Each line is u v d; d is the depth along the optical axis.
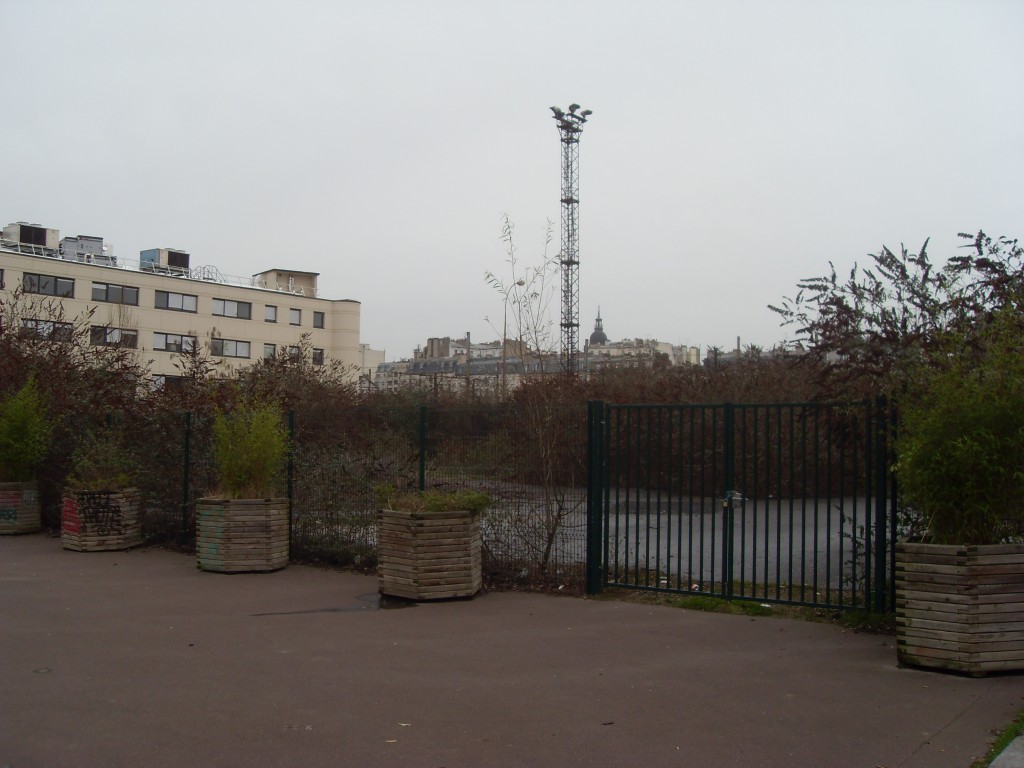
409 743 5.18
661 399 20.55
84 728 5.44
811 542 13.56
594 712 5.73
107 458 13.69
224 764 4.87
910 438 7.09
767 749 5.06
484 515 10.30
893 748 5.06
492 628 8.13
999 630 6.43
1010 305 7.18
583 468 9.95
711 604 8.88
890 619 7.87
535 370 11.41
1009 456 6.50
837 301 8.36
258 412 11.99
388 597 9.58
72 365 17.20
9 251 52.59
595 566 9.62
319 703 5.93
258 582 10.59
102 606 9.20
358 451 11.54
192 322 62.78
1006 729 5.29
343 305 73.00
